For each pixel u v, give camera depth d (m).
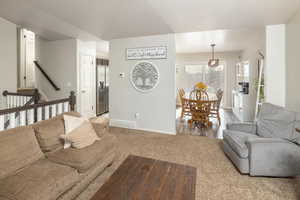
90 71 4.99
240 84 5.41
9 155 1.42
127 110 4.13
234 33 3.90
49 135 1.83
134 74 4.00
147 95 3.93
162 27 3.25
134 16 2.75
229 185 1.87
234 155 2.23
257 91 4.07
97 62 5.62
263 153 1.95
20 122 2.10
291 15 2.62
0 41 3.16
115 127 4.20
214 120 4.97
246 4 2.30
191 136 3.58
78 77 4.44
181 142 3.23
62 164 1.61
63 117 2.15
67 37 4.17
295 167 1.90
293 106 2.70
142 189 1.24
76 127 2.05
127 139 3.39
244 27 3.17
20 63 4.80
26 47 4.94
